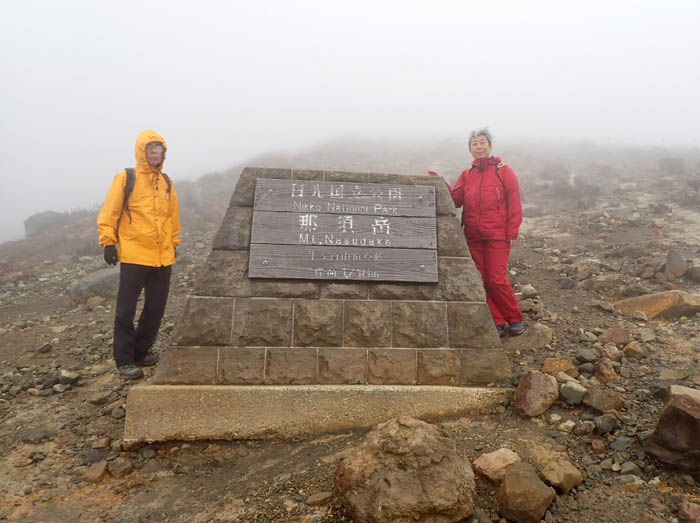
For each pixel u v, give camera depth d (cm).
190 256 996
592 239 800
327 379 352
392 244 380
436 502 221
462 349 370
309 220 377
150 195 377
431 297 377
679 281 545
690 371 350
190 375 343
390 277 373
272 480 288
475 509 238
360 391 346
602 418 295
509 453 272
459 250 390
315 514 249
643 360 379
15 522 257
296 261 367
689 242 694
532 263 704
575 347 417
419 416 347
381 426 268
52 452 333
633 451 270
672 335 416
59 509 269
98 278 764
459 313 376
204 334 350
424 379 361
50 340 571
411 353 363
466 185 447
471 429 324
